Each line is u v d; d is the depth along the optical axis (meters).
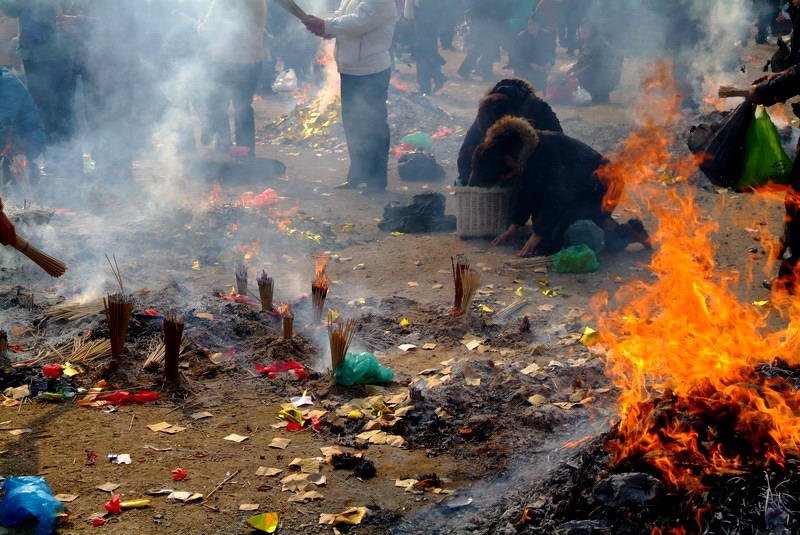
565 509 3.32
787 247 6.38
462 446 4.18
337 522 3.49
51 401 4.59
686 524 3.07
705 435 3.37
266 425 4.39
